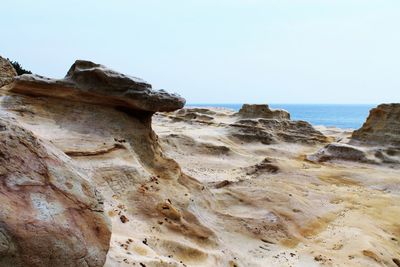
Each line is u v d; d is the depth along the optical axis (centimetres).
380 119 3456
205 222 1343
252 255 1285
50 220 512
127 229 1004
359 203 2067
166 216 1183
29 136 584
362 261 1319
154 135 1591
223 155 2992
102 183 1148
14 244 461
